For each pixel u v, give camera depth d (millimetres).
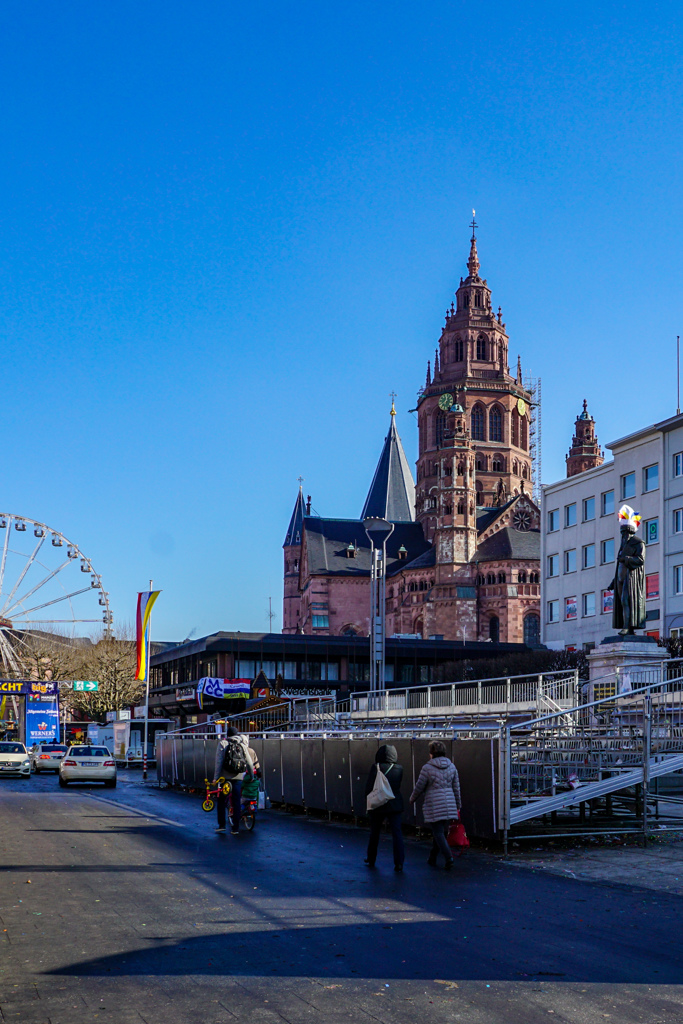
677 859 17125
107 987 8961
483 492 143000
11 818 25547
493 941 10805
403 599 129500
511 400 146000
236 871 15883
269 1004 8445
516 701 39875
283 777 28078
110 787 42094
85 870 15898
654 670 29938
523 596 118438
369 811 16312
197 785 36625
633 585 30891
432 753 16672
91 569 83938
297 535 187500
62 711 101938
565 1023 7973
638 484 74250
